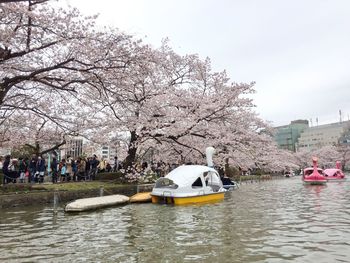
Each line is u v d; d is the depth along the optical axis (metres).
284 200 18.94
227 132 27.83
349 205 16.38
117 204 16.28
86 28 15.13
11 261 7.11
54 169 21.62
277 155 63.28
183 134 23.91
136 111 21.47
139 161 26.30
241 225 10.85
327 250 7.64
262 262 6.82
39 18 13.92
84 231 10.20
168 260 7.06
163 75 23.80
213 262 6.86
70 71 17.14
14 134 23.62
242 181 42.25
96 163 24.47
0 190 15.55
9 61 15.72
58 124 19.08
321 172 40.09
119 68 16.30
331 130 123.38
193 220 12.03
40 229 10.51
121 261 7.05
